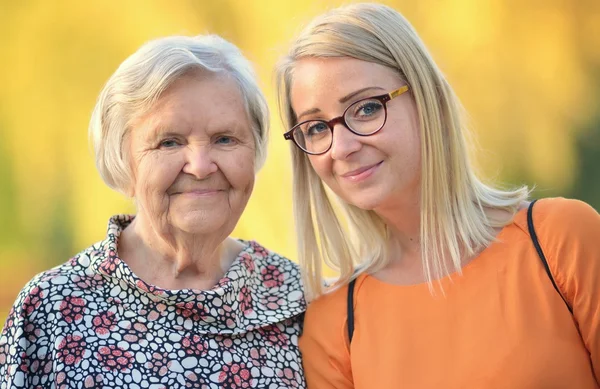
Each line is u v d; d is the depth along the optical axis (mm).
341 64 2014
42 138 5445
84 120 5488
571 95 5523
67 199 5398
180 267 2127
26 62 5480
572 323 1896
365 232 2277
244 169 2072
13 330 1975
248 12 5617
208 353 2027
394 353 2031
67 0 5547
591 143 5488
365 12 2061
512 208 2111
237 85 2076
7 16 5492
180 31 5598
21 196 5379
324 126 2074
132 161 2053
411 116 2059
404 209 2152
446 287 2057
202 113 1995
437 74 2092
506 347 1888
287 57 2145
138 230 2188
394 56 2029
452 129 2105
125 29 5562
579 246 1915
